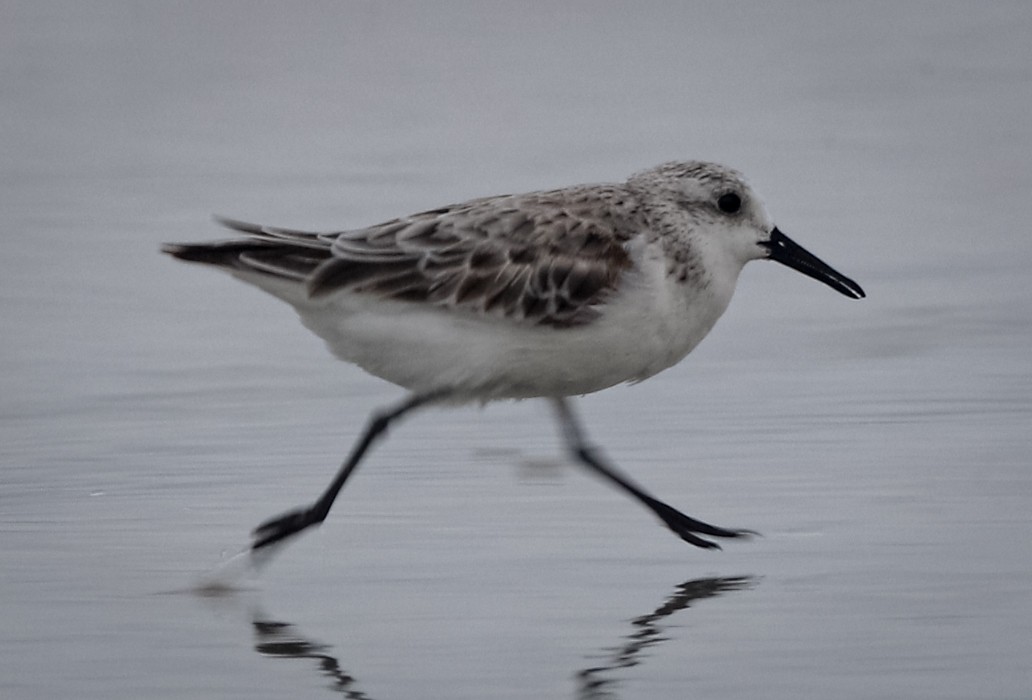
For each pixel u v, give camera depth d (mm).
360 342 10828
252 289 18969
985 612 9938
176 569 10992
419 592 10570
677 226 10930
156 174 24094
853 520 11680
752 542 11305
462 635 9836
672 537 11539
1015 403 14344
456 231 10727
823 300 18078
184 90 29734
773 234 11328
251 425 14352
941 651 9383
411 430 14227
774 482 12555
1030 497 12039
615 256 10734
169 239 20609
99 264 19703
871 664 9227
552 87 29688
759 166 23891
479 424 14391
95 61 31344
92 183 23641
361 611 10250
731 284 11305
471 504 12297
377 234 10766
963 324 16953
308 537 11633
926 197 22203
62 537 11625
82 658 9531
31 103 28656
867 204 21859
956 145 25047
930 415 14094
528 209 10828
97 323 17578
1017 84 28844
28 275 19234
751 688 8961
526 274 10617
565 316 10664
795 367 15695
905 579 10523
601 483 12766
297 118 27781
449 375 10805
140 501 12422
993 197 22156
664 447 13492
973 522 11555
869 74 29953
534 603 10336
